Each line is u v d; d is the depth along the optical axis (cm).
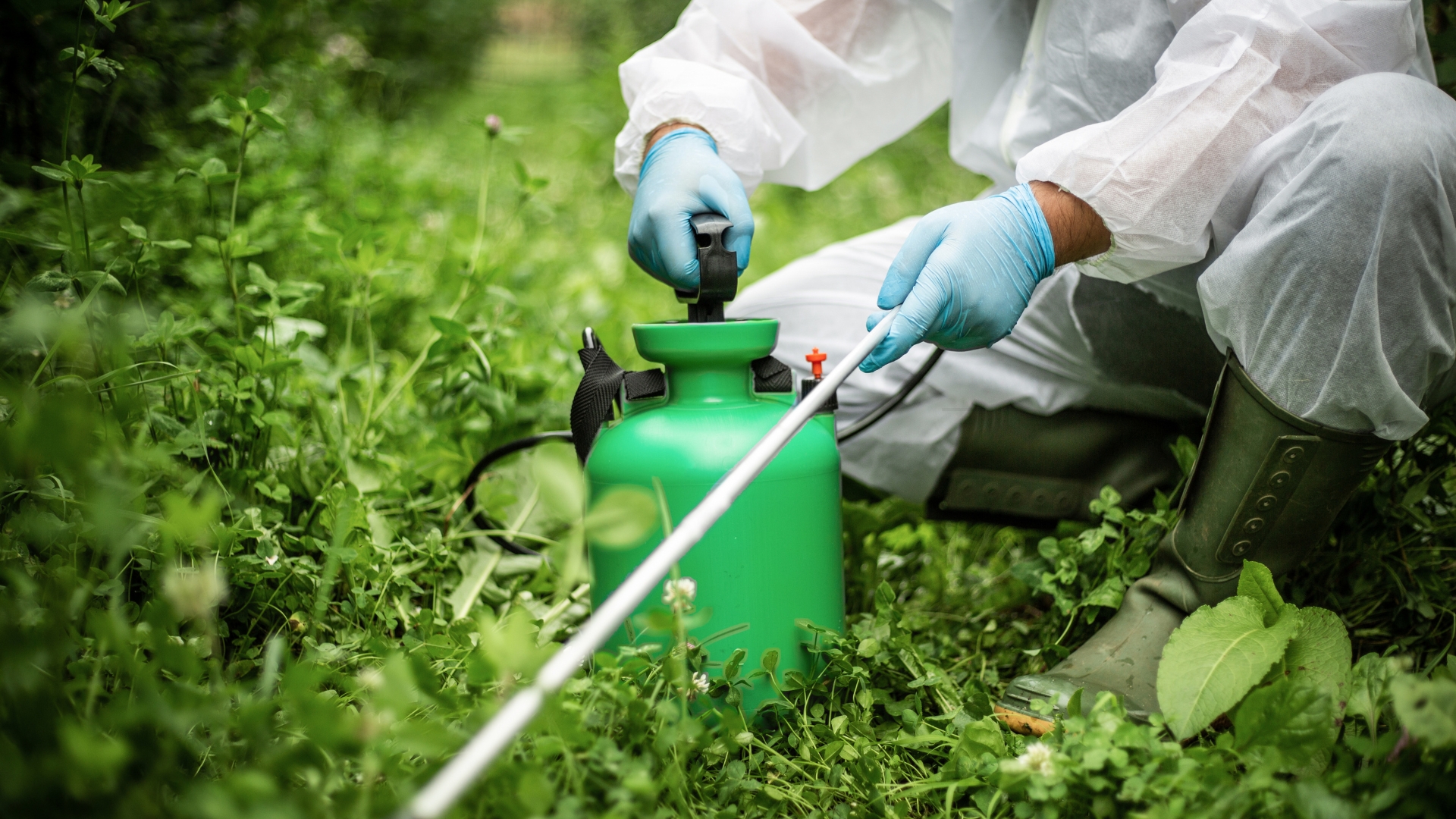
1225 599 111
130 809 74
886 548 163
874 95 167
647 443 111
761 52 158
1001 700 118
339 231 164
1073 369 154
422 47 551
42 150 169
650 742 94
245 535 120
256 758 88
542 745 83
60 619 89
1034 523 161
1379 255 102
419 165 337
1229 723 111
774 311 170
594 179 421
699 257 114
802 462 113
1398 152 100
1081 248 122
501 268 191
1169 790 85
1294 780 94
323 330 158
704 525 86
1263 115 114
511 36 819
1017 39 155
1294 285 106
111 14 137
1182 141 113
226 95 150
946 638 141
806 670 116
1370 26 114
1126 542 137
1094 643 122
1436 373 112
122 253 151
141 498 113
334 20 319
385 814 82
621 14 830
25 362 129
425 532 158
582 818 78
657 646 100
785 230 350
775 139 154
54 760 73
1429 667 113
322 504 140
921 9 162
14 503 111
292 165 247
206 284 180
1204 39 117
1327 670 100
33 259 156
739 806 97
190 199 199
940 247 117
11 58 162
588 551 119
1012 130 147
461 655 114
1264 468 113
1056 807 88
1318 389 108
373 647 103
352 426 163
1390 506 132
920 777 105
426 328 223
